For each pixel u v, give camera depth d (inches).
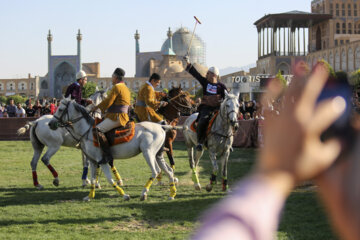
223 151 359.6
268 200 24.9
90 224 265.9
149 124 336.5
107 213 291.6
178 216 280.5
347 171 25.6
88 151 330.6
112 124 323.0
